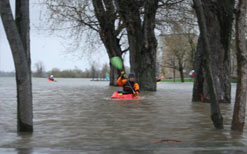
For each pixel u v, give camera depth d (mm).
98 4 23797
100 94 17031
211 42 11422
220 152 4375
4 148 4590
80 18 24297
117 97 13844
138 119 7488
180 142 5020
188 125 6648
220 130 6059
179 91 20984
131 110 9320
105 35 26078
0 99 13406
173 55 53594
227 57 11570
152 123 6895
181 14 25094
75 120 7301
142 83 21406
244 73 5840
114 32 27172
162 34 30562
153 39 21047
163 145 4812
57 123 6863
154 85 21500
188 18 25422
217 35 11375
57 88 25141
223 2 11219
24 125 5812
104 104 11164
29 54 5664
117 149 4551
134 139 5254
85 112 8805
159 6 22625
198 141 5094
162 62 56594
